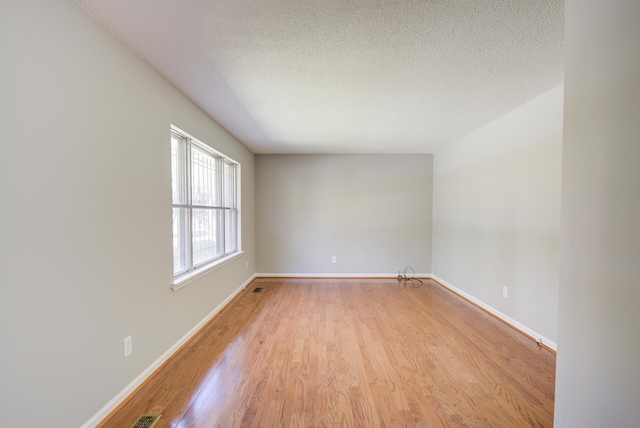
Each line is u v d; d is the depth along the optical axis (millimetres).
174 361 2096
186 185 2535
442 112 2816
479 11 1383
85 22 1361
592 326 968
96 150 1431
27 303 1093
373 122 3131
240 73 2006
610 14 898
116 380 1565
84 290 1356
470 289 3584
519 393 1737
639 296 815
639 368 815
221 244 3436
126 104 1653
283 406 1608
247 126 3256
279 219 4840
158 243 1975
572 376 1049
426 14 1403
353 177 4828
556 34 1562
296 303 3492
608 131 909
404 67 1935
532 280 2510
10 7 1030
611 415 897
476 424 1478
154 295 1930
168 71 1967
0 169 1000
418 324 2834
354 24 1484
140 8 1348
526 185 2594
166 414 1536
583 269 1005
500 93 2365
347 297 3754
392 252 4844
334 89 2275
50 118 1185
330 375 1922
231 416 1524
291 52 1746
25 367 1086
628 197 847
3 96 1009
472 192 3553
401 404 1630
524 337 2537
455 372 1966
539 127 2430
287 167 4832
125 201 1645
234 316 3043
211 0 1303
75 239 1307
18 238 1061
